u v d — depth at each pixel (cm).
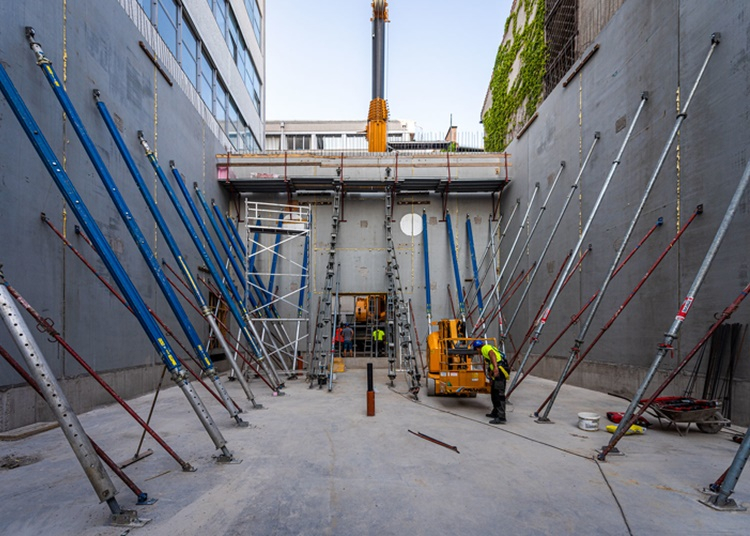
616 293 981
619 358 965
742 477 462
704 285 729
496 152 1747
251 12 2159
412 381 1079
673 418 637
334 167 1638
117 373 897
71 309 766
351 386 1173
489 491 418
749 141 657
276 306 1639
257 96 2305
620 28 996
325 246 1692
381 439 609
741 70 673
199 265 1331
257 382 1249
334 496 406
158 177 1085
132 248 972
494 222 1709
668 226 824
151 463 502
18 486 431
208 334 1373
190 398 496
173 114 1219
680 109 804
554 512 372
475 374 860
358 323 1733
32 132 495
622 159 976
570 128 1212
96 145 857
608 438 621
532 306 1419
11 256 647
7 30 646
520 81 1630
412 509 377
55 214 736
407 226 1709
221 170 1569
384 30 2222
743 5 672
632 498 403
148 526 346
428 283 1603
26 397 644
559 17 1353
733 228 676
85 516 365
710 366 702
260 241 1678
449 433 646
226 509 377
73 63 798
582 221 1139
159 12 1171
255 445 578
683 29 801
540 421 728
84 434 338
